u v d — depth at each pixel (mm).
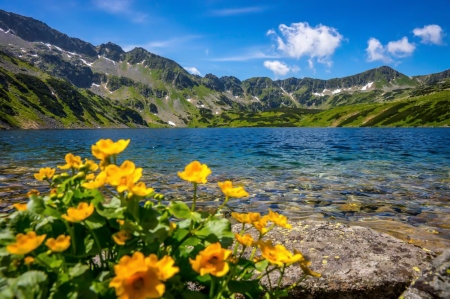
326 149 37594
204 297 2457
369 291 4473
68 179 2844
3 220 2691
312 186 14219
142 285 1696
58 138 61750
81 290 2146
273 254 2457
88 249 2488
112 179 2250
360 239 5879
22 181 14320
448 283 4172
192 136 85125
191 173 2578
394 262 5000
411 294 4199
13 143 43094
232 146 43625
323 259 5113
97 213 2531
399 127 153875
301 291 4461
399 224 8609
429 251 5430
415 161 24578
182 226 2973
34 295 2098
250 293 2998
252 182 15219
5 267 2340
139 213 2463
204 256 2064
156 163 23078
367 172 18688
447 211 10000
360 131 113188
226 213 9766
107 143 2543
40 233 2592
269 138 69938
